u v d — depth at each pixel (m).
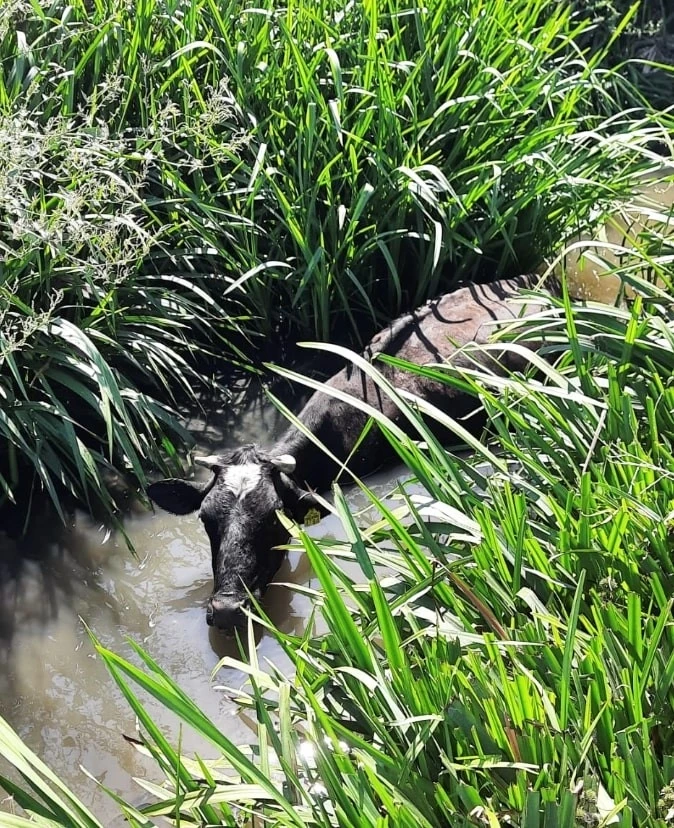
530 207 6.07
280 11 6.19
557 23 6.67
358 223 5.93
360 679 3.08
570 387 4.15
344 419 5.50
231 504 4.75
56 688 4.27
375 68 5.96
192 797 2.92
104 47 5.79
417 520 3.67
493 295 5.98
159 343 5.55
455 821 2.71
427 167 5.50
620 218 6.91
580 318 4.65
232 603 4.46
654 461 3.91
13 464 5.05
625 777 2.78
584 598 3.53
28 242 5.07
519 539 3.41
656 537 3.49
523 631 3.27
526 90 6.18
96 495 5.25
